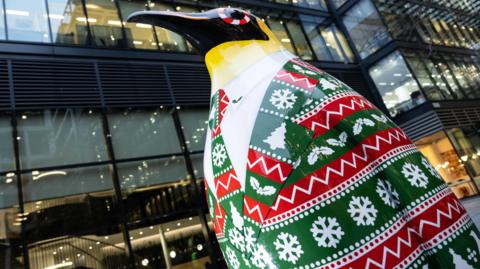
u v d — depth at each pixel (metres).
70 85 8.02
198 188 8.59
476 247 0.90
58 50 8.36
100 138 7.99
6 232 6.31
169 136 8.90
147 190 7.97
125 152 8.13
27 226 6.50
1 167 6.76
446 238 0.86
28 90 7.48
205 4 12.45
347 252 0.80
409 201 0.87
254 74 1.10
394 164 0.91
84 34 9.08
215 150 1.05
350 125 0.93
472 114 14.98
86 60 8.58
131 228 7.37
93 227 7.06
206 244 8.03
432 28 17.30
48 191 6.95
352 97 1.02
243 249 0.93
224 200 0.99
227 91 1.12
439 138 13.79
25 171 6.86
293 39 14.71
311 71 1.09
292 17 15.29
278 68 1.10
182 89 9.61
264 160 0.92
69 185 7.21
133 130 8.48
